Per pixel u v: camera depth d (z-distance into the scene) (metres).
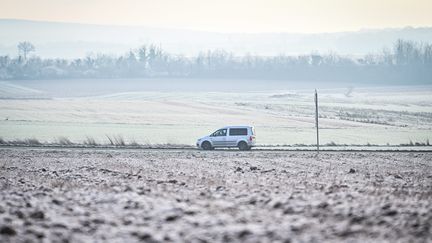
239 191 36.22
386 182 45.28
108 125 161.00
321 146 102.06
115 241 20.97
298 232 22.06
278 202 29.17
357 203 29.58
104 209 28.34
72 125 160.12
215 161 70.19
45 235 21.75
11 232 22.14
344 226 23.12
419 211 26.75
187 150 90.12
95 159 73.38
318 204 28.84
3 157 76.50
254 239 20.80
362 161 70.00
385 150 88.56
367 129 153.88
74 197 33.03
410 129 155.12
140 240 21.06
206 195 33.62
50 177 50.50
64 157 76.56
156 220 24.98
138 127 155.50
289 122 171.88
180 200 31.23
